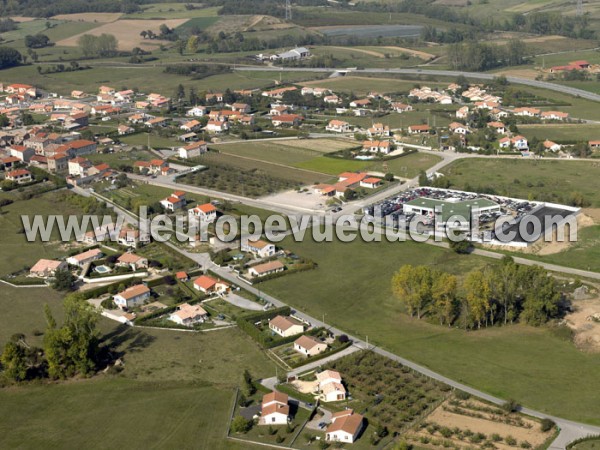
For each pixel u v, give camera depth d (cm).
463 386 18275
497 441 15988
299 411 17562
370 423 16938
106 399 18350
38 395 18688
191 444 16462
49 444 16725
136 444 16575
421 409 17375
